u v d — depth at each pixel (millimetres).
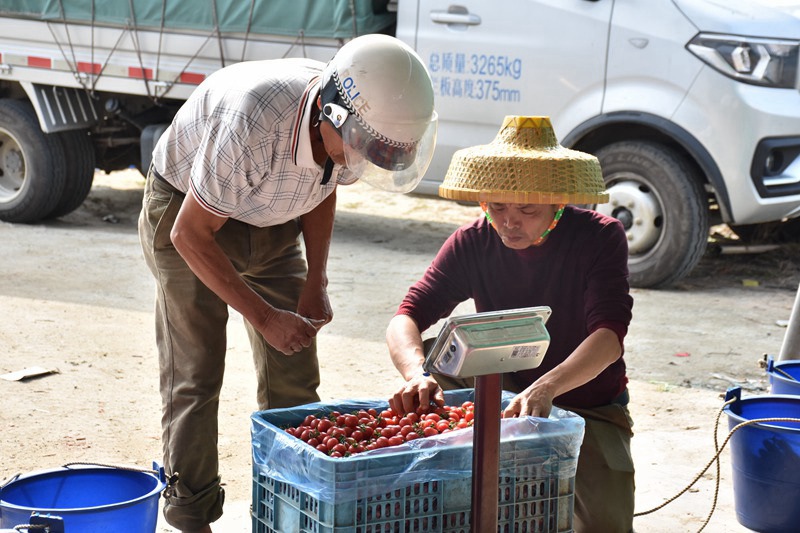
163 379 3311
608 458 3088
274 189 2969
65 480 2910
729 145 7023
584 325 3170
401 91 2623
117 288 7059
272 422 2824
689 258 7344
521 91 7562
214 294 3203
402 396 2871
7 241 8492
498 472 2441
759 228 8609
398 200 11180
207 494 3293
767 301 7285
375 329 6285
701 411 4957
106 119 9297
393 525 2494
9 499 2764
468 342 2254
